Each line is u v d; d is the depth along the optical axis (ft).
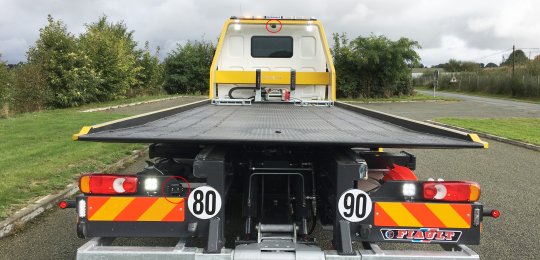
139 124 12.91
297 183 12.23
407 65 109.09
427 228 10.17
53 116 52.24
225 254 9.67
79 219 10.20
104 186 10.11
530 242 15.03
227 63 27.27
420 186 10.21
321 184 12.07
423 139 10.22
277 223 11.39
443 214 10.15
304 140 9.45
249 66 27.30
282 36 27.14
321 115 18.38
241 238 12.68
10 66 59.31
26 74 61.52
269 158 12.19
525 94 134.41
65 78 67.21
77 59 69.10
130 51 104.27
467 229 10.16
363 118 17.04
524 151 35.42
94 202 10.18
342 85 106.73
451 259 9.55
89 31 82.79
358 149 13.08
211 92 26.32
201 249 9.85
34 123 44.37
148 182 10.23
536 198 20.80
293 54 27.27
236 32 27.02
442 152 34.73
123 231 10.21
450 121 57.47
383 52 103.60
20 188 19.40
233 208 13.32
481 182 24.07
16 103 59.41
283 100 26.32
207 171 10.18
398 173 11.97
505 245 14.75
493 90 157.69
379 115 16.14
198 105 22.56
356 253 9.73
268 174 12.14
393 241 10.21
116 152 28.94
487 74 183.32
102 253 9.59
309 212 12.23
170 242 14.48
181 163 12.75
